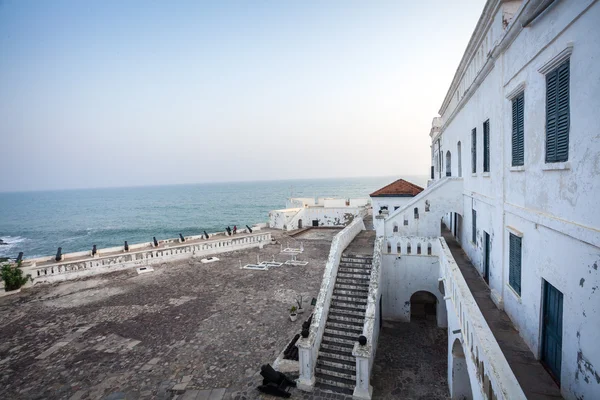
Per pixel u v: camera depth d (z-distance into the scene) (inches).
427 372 488.4
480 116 470.3
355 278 619.2
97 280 885.2
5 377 470.3
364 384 424.5
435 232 690.2
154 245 1142.3
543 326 269.0
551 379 252.8
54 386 449.4
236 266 987.3
